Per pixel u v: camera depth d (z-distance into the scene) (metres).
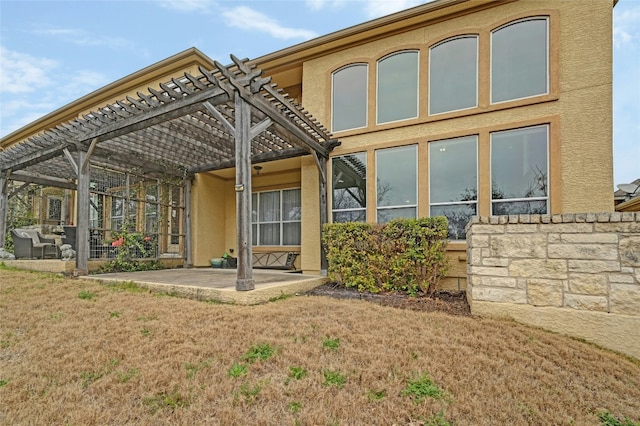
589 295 3.99
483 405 2.58
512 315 4.36
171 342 3.55
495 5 6.59
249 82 5.32
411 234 6.00
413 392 2.70
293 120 6.77
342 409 2.50
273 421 2.38
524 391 2.77
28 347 3.61
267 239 10.56
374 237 6.29
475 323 4.14
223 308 4.66
